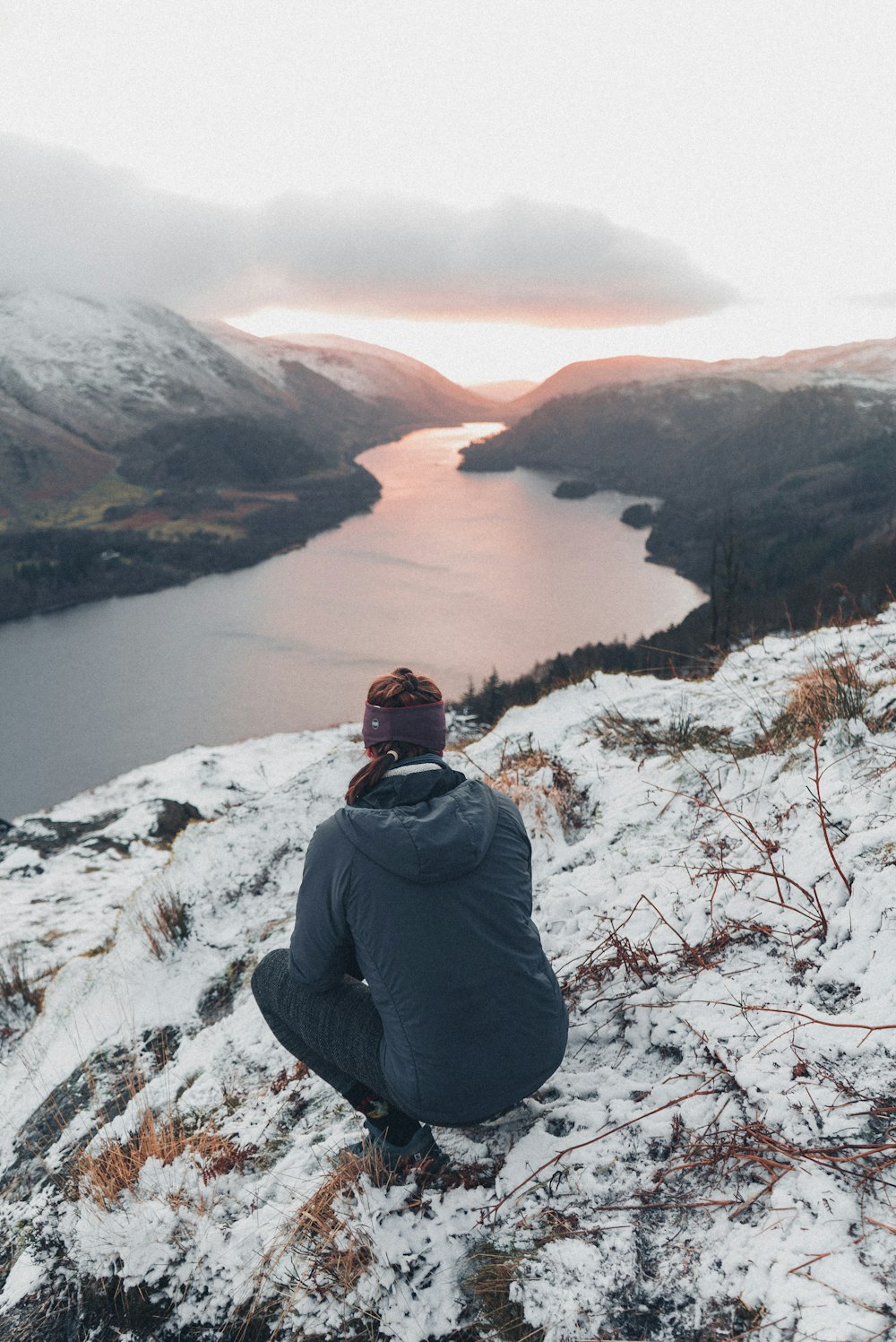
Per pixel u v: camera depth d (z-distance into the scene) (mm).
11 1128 3133
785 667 4695
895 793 2449
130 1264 2045
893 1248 1327
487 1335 1531
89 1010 3814
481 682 126875
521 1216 1729
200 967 3777
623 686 5336
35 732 124938
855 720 3000
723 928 2350
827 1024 1836
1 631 180750
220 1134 2406
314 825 4699
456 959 1602
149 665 153875
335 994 1910
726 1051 1916
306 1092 2496
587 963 2480
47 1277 2154
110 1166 2346
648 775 3701
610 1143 1819
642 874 2857
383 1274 1718
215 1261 1970
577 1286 1530
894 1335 1173
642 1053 2088
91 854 8672
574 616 162750
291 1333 1723
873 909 2068
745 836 2764
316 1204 1915
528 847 1856
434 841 1588
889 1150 1499
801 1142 1599
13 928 6406
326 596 192375
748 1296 1360
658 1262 1514
